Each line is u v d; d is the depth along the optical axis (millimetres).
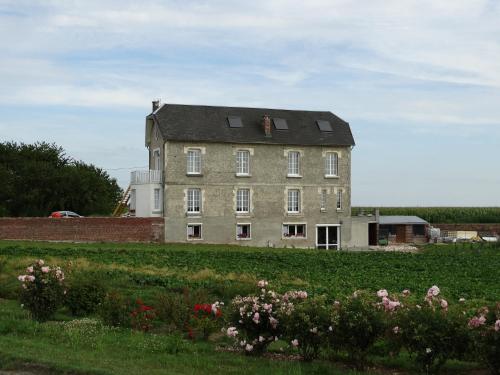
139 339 16609
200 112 59062
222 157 57906
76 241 52188
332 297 25328
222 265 37781
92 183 70438
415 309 13805
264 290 16344
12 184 67625
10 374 13242
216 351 16016
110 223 53688
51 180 67688
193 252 45625
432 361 13703
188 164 57000
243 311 15750
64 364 13477
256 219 58875
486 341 12867
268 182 59312
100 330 17781
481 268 39969
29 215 67312
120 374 12891
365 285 29922
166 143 56188
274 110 62125
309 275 33719
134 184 58062
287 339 15414
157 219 55562
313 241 60750
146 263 37250
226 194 58000
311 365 14422
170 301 19562
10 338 16094
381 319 14008
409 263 42344
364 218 64125
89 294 21094
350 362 14922
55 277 19750
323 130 61625
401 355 15844
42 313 19406
